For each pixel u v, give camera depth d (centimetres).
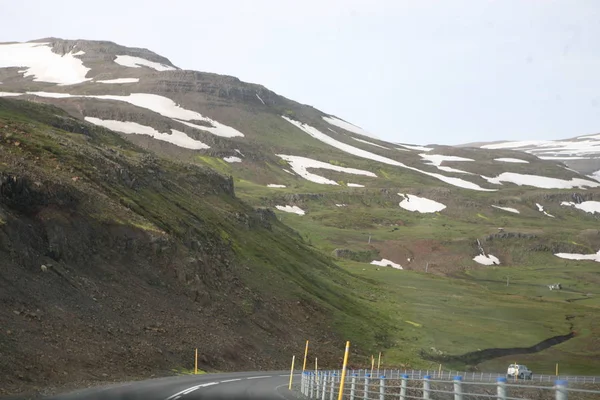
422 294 14650
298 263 10694
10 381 2338
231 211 10644
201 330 5103
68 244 4375
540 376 7138
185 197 8969
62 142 6550
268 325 6688
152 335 4284
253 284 7606
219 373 4450
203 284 5897
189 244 6450
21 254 3741
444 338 10219
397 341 9175
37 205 4359
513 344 10638
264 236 11075
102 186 5919
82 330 3553
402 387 2073
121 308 4356
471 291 16738
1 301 3170
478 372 8519
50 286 3759
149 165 8856
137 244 5309
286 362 6072
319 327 8000
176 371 3906
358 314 9806
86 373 2939
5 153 4797
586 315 14400
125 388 2653
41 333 3138
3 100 8644
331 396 2895
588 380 6831
